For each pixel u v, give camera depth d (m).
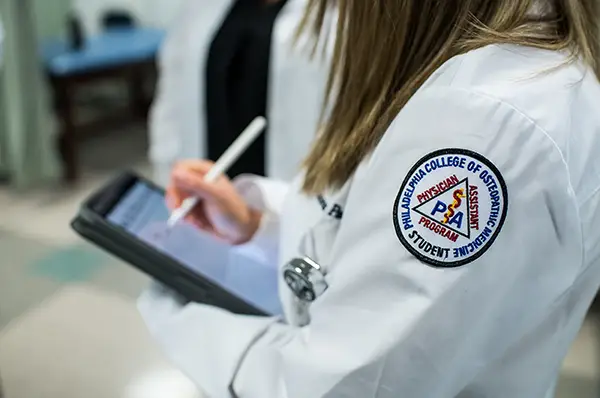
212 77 1.76
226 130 1.79
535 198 0.48
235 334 0.64
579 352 2.00
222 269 0.78
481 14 0.54
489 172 0.48
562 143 0.49
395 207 0.51
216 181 0.91
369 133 0.58
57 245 2.58
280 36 1.61
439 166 0.49
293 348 0.57
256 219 0.91
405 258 0.50
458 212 0.49
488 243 0.48
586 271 0.56
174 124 1.92
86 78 3.27
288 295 0.67
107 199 0.81
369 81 0.60
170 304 0.75
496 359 0.55
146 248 0.71
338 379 0.52
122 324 2.08
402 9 0.56
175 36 1.84
